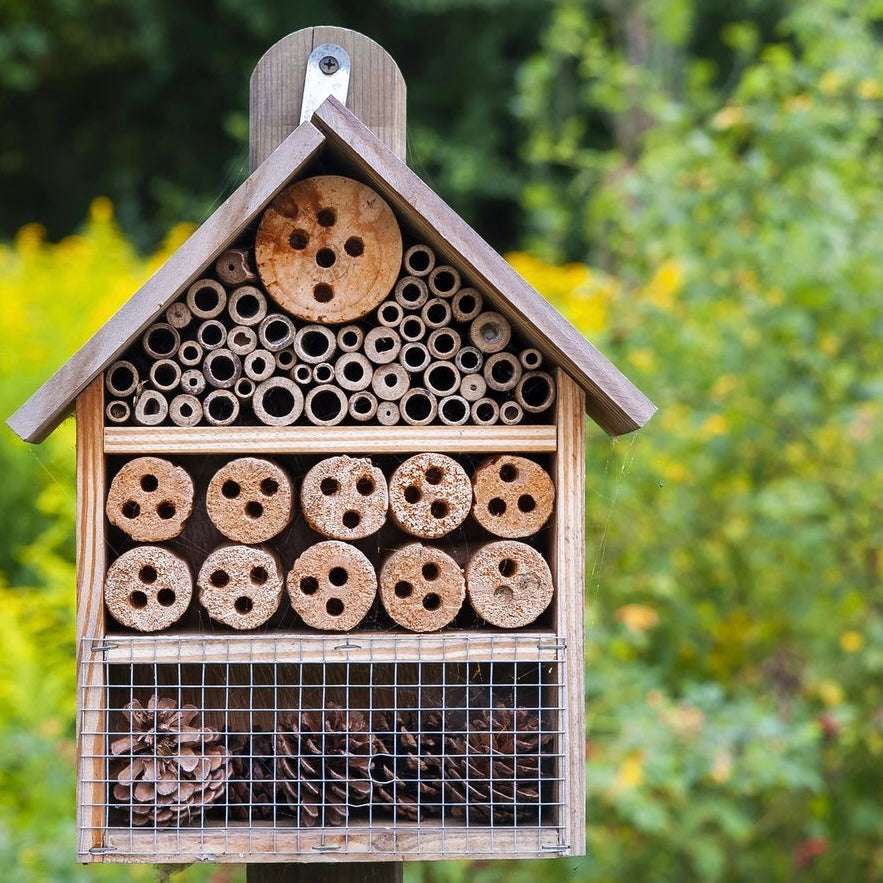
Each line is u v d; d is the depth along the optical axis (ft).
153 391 9.60
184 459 9.94
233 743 9.86
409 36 51.03
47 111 55.11
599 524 19.34
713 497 19.93
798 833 19.03
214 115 53.52
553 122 42.37
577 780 9.56
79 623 9.43
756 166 19.35
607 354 19.80
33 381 26.08
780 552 19.71
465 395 9.76
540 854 9.50
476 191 48.44
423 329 9.75
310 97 10.21
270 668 9.94
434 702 10.07
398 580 9.62
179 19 51.39
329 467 9.60
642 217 20.49
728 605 20.22
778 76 20.29
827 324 19.33
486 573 9.68
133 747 9.48
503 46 51.60
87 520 9.46
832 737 18.39
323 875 10.48
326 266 9.73
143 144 54.19
